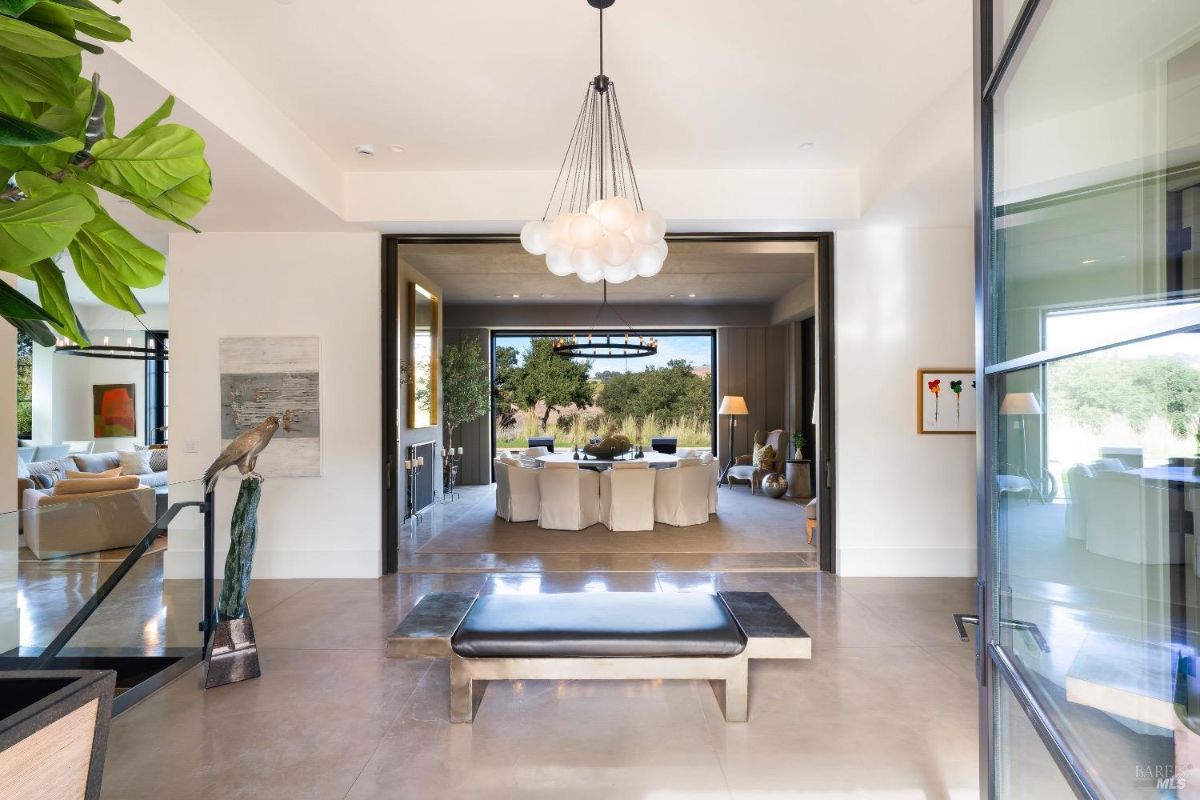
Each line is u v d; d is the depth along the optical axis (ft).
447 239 17.78
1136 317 2.59
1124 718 2.78
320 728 9.29
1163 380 2.39
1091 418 3.09
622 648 9.25
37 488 24.54
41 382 34.14
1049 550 3.69
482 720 9.53
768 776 8.05
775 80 11.71
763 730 9.21
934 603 15.14
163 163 2.32
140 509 11.25
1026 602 4.13
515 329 37.99
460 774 8.11
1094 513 3.06
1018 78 4.16
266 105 12.37
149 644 11.38
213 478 11.16
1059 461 3.51
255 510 11.14
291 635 13.09
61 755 2.53
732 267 27.02
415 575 17.65
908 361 17.70
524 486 25.40
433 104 12.61
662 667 9.36
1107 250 2.87
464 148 14.82
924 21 9.88
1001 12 4.57
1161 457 2.42
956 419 17.65
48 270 2.34
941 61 11.05
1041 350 3.76
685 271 27.76
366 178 16.38
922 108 12.85
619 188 16.40
